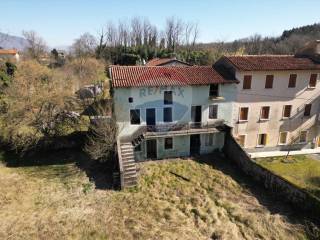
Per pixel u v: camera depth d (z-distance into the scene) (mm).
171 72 23953
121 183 18672
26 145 23797
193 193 18688
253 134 26625
